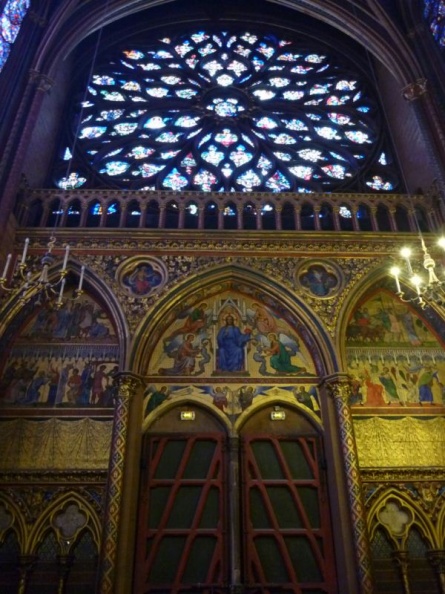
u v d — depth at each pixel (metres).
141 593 12.51
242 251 16.80
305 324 15.74
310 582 12.85
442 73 19.34
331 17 22.00
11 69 18.16
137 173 20.48
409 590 12.76
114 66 24.11
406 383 15.52
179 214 17.52
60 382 14.98
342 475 13.59
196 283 16.16
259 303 16.64
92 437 14.20
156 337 15.65
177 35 25.78
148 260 16.47
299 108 23.12
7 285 15.54
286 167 20.80
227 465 14.06
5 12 18.22
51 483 13.51
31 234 16.50
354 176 20.69
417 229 17.72
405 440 14.59
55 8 20.00
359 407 15.00
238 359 15.59
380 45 20.75
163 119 22.58
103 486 13.51
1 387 14.78
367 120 22.91
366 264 16.80
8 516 13.09
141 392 14.70
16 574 12.54
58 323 15.91
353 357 15.86
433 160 17.66
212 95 23.36
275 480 14.02
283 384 15.26
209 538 13.27
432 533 13.38
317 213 17.83
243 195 18.08
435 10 20.41
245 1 25.98
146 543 13.08
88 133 21.81
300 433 14.68
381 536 13.43
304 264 16.70
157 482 13.77
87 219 17.42
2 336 15.04
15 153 16.61
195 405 14.90
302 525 13.51
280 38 25.91
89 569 12.71
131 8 21.75
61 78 22.03
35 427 14.27
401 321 16.62
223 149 21.44
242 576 12.81
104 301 15.87
